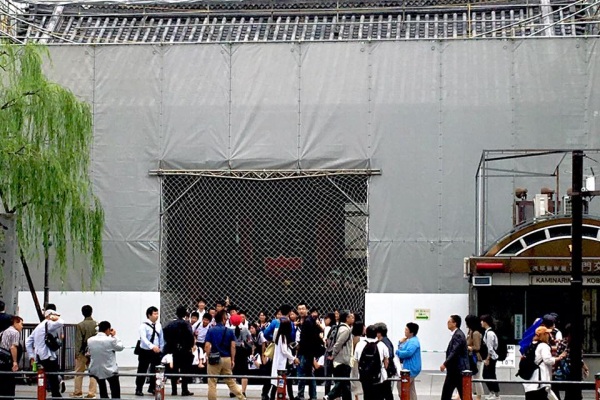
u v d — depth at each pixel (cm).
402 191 3778
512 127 3769
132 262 3825
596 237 3198
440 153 3781
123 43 3922
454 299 3722
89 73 3900
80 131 3266
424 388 3228
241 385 2966
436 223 3756
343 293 3762
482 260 3216
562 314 3256
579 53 3772
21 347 2648
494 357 2700
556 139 3759
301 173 3816
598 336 3206
